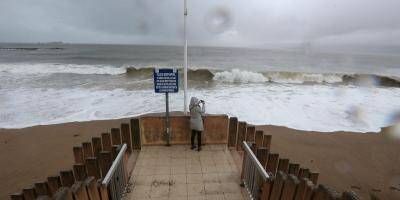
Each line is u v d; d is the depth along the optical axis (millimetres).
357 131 10695
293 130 10641
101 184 3025
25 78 21078
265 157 4133
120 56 54406
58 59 43906
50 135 9859
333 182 7238
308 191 2469
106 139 4809
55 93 15672
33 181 7035
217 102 13828
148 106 13047
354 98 15758
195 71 23859
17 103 13531
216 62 42875
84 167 3891
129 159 5262
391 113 12898
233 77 22734
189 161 5219
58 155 8469
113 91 16359
